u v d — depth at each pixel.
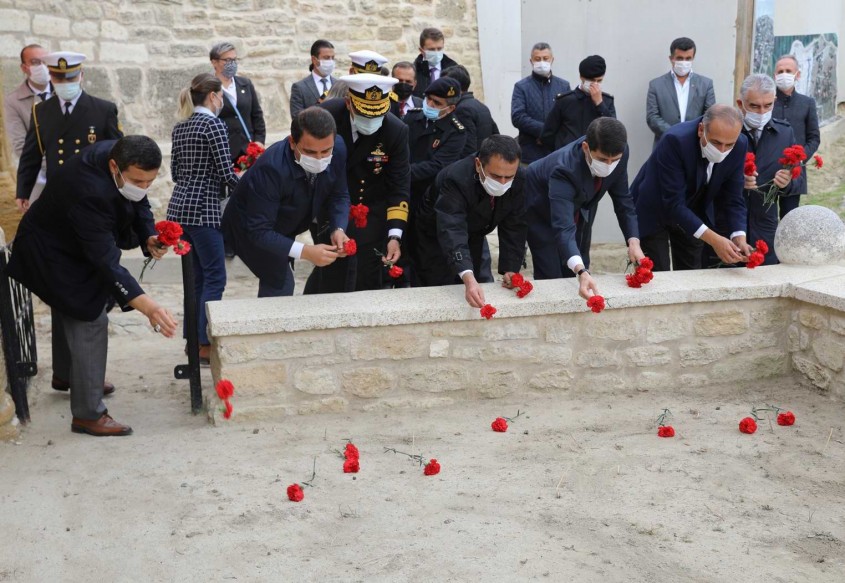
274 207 4.81
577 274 4.96
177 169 5.95
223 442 4.66
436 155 6.18
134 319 7.27
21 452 4.62
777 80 7.44
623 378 5.30
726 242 5.23
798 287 5.26
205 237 5.87
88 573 3.48
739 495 4.02
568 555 3.52
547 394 5.23
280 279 5.02
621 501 3.98
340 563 3.50
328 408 4.99
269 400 4.91
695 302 5.27
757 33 10.49
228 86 7.85
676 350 5.33
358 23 10.13
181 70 9.51
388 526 3.78
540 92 8.30
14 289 5.35
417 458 4.44
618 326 5.22
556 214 5.07
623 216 5.36
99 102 6.93
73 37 8.86
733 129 5.05
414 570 3.43
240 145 7.87
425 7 10.34
